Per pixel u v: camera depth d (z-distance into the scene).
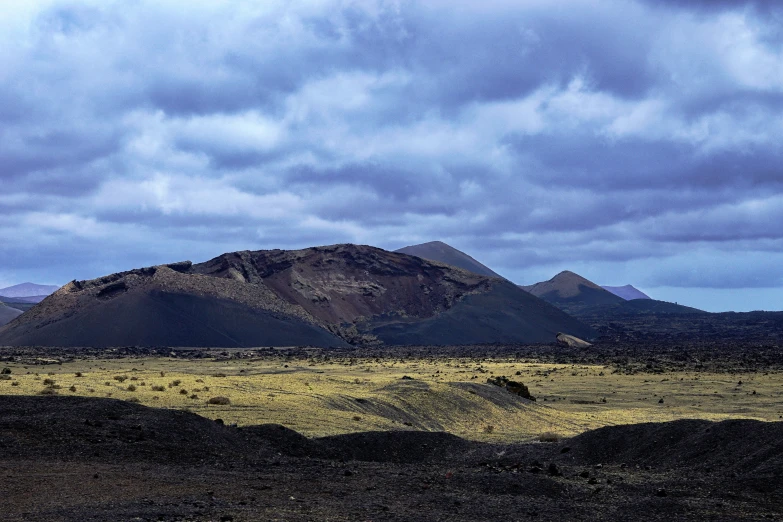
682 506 29.70
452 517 27.17
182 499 27.81
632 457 45.69
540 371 168.00
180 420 42.78
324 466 36.62
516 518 27.52
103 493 28.34
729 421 46.56
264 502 28.03
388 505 28.61
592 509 29.36
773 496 31.48
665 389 128.12
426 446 49.34
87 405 43.84
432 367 175.88
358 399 77.88
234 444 41.75
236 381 87.06
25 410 42.53
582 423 83.56
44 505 26.20
